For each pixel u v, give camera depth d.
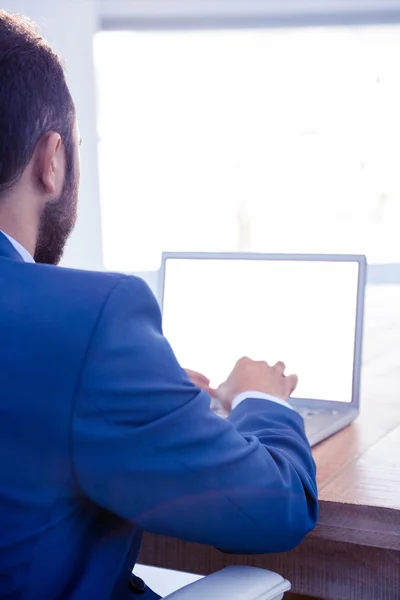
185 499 0.66
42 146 0.75
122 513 0.65
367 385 1.72
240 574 0.77
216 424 0.69
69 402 0.60
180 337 1.56
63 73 0.79
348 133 7.17
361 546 0.89
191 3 4.47
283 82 6.85
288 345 1.48
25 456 0.61
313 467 0.85
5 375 0.61
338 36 5.86
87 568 0.68
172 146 6.37
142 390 0.63
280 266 1.51
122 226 5.49
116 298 0.65
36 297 0.64
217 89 6.64
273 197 7.36
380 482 0.98
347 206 7.51
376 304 3.64
